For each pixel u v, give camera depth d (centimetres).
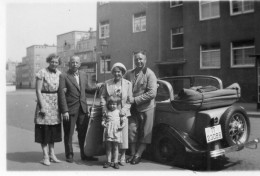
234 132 507
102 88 536
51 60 510
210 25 1928
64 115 513
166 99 581
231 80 1817
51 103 509
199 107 493
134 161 521
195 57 2017
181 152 506
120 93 507
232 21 1817
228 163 540
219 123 492
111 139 490
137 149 554
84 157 552
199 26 1989
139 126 536
